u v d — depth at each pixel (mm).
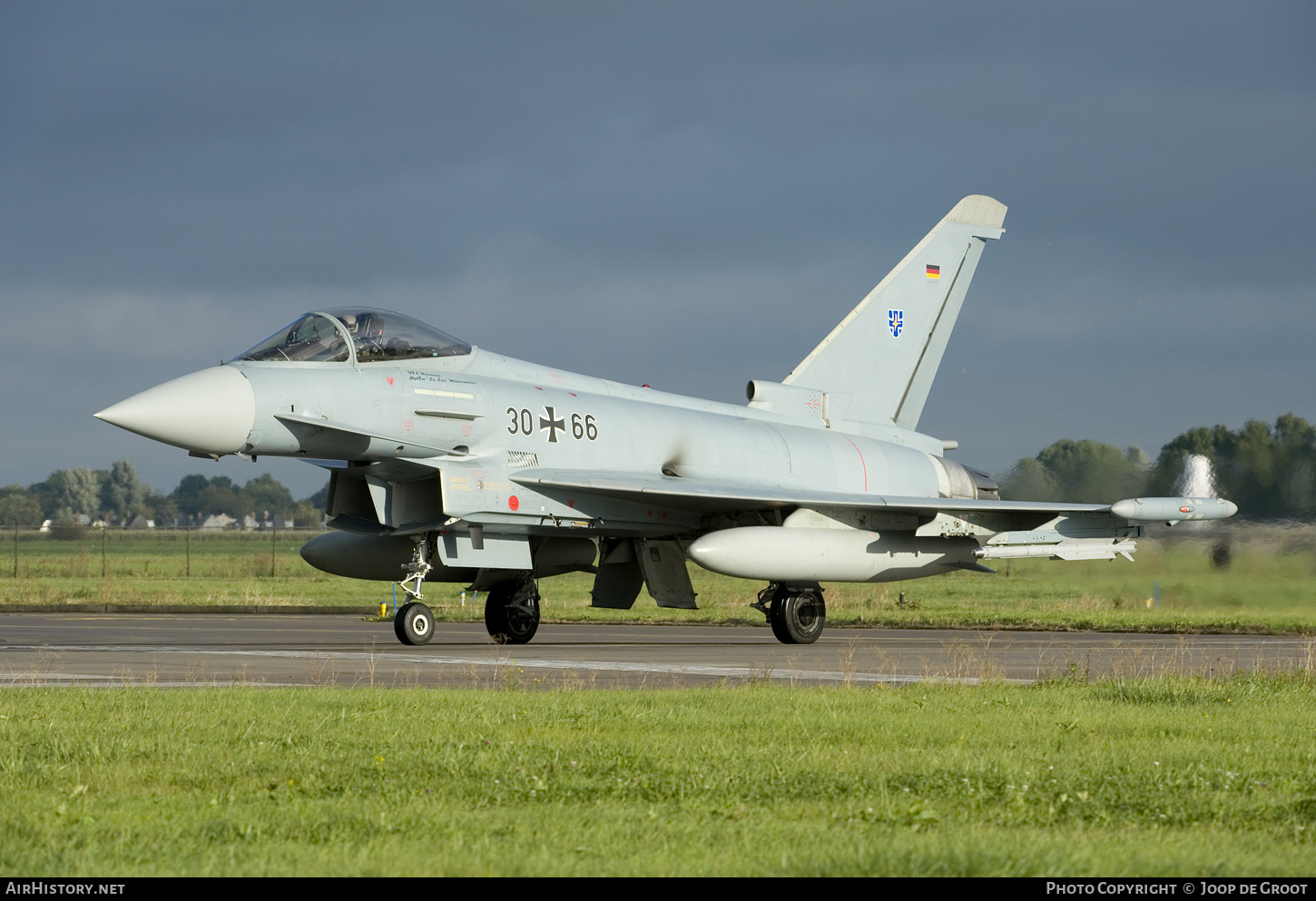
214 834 20172
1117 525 83125
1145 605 116750
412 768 26203
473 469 67500
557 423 71312
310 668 51438
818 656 61250
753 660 58281
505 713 34062
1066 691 40750
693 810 22266
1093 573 121938
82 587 152750
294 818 21156
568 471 71000
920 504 75188
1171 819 21984
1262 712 36031
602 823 20922
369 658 57562
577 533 73375
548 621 99875
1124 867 18391
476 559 69188
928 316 93812
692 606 79688
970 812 22484
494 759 27156
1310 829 21297
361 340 65688
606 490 68875
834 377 89438
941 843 19688
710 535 70500
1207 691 40281
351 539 75000
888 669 53156
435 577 74562
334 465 67938
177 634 79375
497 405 68812
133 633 80250
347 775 25391
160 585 159125
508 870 18031
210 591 144125
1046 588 159000
